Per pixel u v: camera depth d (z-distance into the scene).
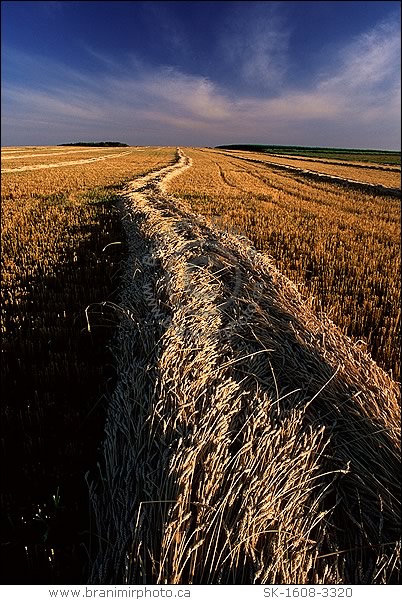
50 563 2.13
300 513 2.25
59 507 2.41
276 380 3.20
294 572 1.98
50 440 2.98
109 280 6.07
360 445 2.74
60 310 5.04
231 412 2.74
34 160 41.44
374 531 2.30
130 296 4.83
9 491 2.57
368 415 2.88
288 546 2.06
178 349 3.42
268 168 39.22
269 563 1.97
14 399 3.41
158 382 3.01
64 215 11.15
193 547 1.90
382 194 20.88
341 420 2.88
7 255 7.36
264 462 2.37
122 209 10.94
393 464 2.65
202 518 2.06
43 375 3.63
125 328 4.15
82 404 3.35
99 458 2.81
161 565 1.83
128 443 2.60
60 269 6.52
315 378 3.20
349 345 3.86
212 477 2.23
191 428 2.62
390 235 10.38
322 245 8.67
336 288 6.27
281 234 9.64
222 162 46.28
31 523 2.36
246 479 2.27
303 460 2.47
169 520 2.02
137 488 2.25
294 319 4.02
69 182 20.45
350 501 2.46
